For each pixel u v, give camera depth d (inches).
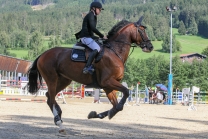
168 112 866.8
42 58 460.4
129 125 549.0
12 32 5900.6
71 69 446.0
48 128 474.3
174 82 2297.0
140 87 2559.1
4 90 1521.9
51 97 455.2
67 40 5684.1
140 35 462.3
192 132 494.3
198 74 2378.2
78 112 770.2
